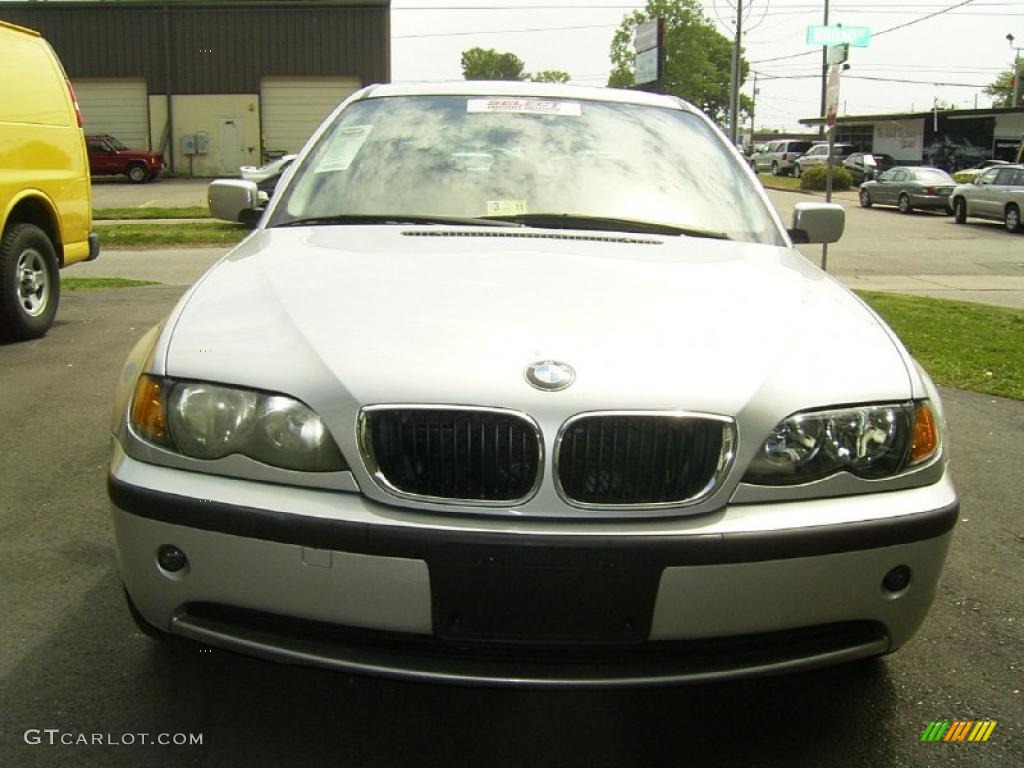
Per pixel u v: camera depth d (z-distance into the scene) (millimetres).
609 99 4207
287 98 38344
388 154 3797
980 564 3977
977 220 26719
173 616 2498
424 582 2311
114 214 21688
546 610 2324
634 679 2342
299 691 2896
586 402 2342
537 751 2645
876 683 3047
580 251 3176
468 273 2904
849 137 53094
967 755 2686
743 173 3986
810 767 2613
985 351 8164
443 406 2334
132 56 37906
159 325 3141
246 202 4098
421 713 2809
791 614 2418
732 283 2986
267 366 2469
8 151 7285
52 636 3162
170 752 2584
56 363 6844
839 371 2574
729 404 2395
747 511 2393
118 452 2605
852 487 2482
